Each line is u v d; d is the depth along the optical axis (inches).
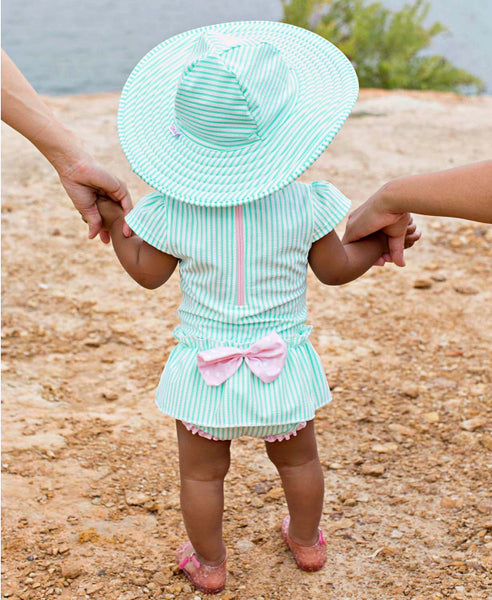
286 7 448.1
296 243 113.1
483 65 498.9
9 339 194.9
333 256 118.9
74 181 124.3
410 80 423.8
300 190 113.7
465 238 244.4
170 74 118.7
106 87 470.3
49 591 122.6
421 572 127.8
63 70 500.7
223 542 133.0
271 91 107.0
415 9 446.6
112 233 126.0
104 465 151.9
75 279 222.5
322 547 129.2
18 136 306.7
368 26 431.8
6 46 552.1
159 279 121.1
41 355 189.6
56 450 154.5
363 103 347.6
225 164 107.3
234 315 113.3
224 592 125.0
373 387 177.8
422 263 231.5
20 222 248.5
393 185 116.6
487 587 123.7
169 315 208.4
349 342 195.5
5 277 221.0
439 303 212.2
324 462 154.4
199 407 114.0
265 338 112.7
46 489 143.9
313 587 125.7
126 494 145.1
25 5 670.5
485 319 204.5
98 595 122.6
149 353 192.2
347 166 285.1
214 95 104.7
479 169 110.3
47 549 130.5
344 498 144.6
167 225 113.5
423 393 175.5
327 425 165.2
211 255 112.0
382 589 124.7
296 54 117.7
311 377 117.7
